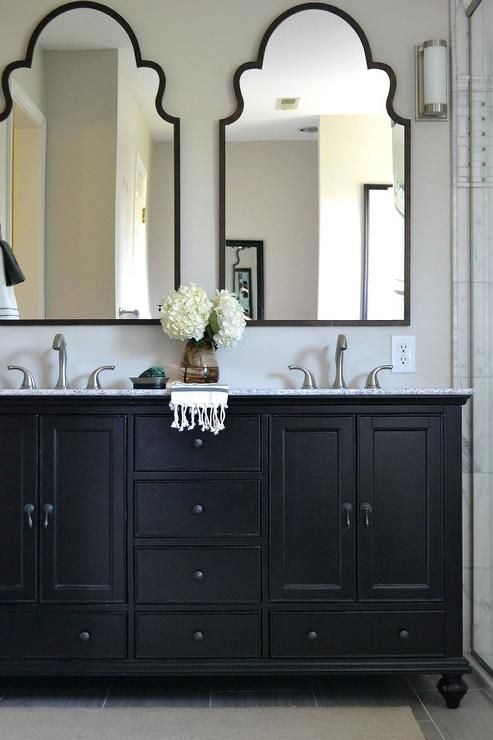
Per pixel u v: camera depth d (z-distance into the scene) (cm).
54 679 259
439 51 275
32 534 236
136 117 279
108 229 280
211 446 237
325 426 237
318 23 280
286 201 280
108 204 280
